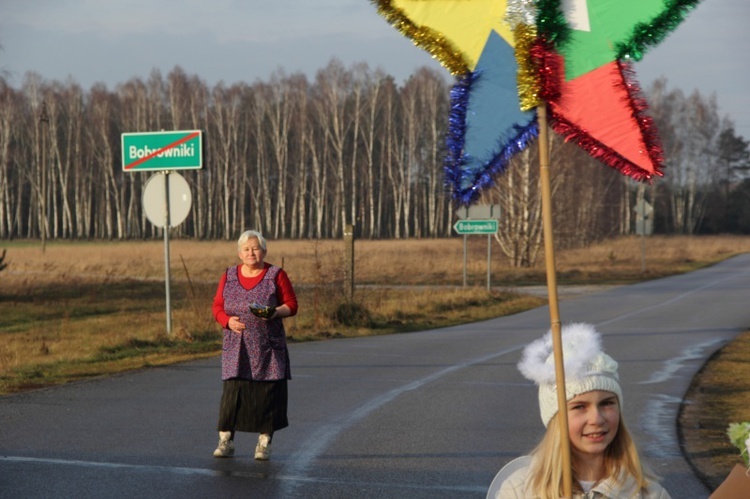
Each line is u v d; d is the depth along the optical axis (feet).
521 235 254.47
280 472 37.52
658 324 105.60
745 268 250.37
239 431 42.32
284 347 40.63
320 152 456.86
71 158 496.64
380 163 451.12
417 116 432.25
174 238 472.44
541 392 15.39
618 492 14.94
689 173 496.64
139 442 42.63
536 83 16.69
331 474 37.27
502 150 17.61
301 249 276.21
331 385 60.39
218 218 477.36
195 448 41.57
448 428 46.60
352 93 443.32
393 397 55.72
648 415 50.90
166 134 82.43
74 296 142.00
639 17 16.84
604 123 17.16
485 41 17.47
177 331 83.76
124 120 460.96
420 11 17.52
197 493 34.09
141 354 75.25
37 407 51.06
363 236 476.54
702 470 38.55
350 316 101.09
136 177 504.43
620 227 476.54
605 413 14.96
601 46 17.02
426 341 88.53
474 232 149.18
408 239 422.41
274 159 471.62
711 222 532.32
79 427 45.75
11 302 130.41
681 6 16.69
